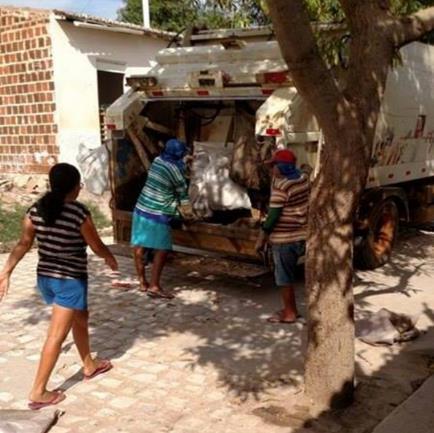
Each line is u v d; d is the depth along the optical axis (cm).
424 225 1009
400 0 512
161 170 650
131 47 1398
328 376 416
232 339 555
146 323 596
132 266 812
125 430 397
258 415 415
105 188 1029
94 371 473
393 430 381
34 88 1273
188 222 701
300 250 575
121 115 747
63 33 1241
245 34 732
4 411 410
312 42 352
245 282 735
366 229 761
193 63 719
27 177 1302
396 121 768
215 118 809
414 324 573
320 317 411
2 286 417
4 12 1276
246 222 692
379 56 381
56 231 407
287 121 607
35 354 520
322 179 394
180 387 459
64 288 412
